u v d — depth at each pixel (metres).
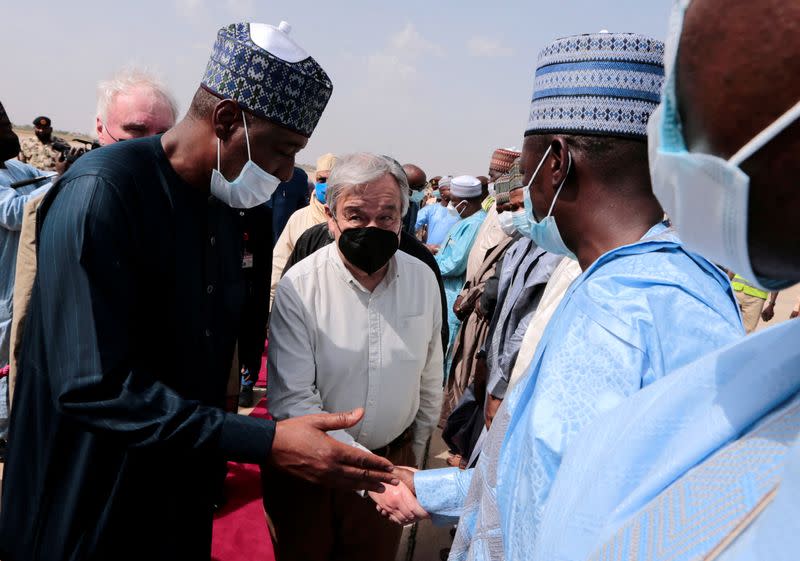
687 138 0.55
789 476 0.44
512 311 2.61
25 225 2.90
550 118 1.14
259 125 1.69
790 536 0.42
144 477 1.63
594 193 1.12
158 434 1.49
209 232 1.77
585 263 1.17
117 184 1.52
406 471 1.79
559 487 0.74
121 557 1.63
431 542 3.41
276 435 1.61
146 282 1.62
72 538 1.59
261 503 3.58
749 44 0.47
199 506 1.80
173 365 1.71
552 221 1.20
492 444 1.14
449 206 8.29
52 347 1.49
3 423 3.45
